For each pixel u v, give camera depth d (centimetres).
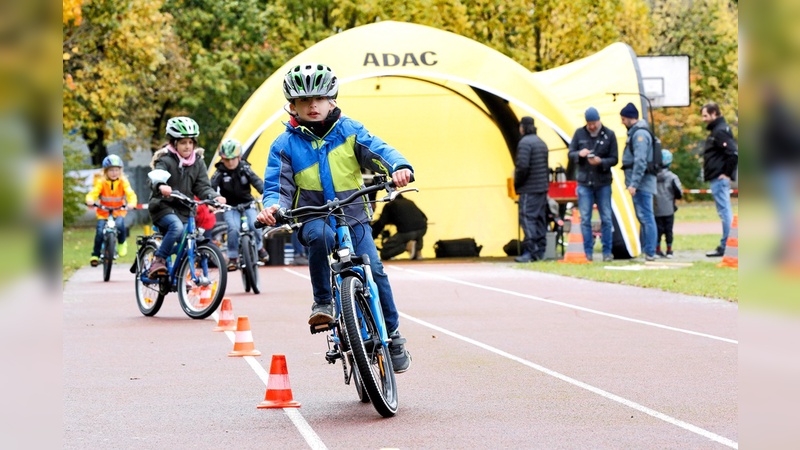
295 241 2952
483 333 1386
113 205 2608
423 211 3177
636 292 1917
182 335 1414
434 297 1892
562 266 2534
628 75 3334
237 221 2030
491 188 3209
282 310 1716
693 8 6781
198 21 5903
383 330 837
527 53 5125
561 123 2742
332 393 955
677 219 5412
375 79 3155
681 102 3719
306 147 861
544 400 898
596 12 5169
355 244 860
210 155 6303
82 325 1538
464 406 874
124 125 5472
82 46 4666
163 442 744
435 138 3231
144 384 1017
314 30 5925
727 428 761
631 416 817
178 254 1634
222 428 794
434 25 5119
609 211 2622
